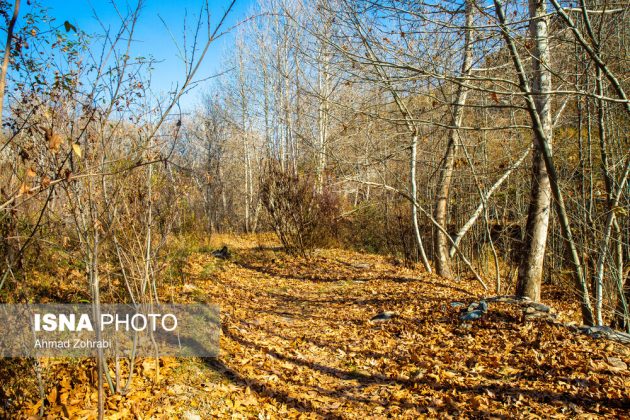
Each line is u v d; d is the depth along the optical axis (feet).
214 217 69.00
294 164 45.42
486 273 44.98
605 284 27.20
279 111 65.62
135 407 11.50
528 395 13.52
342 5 22.80
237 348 17.42
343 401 14.10
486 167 35.88
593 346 16.66
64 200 13.12
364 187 53.06
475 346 17.85
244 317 22.30
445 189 38.17
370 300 27.17
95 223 10.45
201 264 33.81
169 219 16.14
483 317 20.52
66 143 10.22
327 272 36.37
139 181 14.24
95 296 10.06
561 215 22.74
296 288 31.14
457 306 22.76
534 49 22.97
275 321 22.74
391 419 12.91
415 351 17.92
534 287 25.86
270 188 42.86
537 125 21.85
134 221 14.06
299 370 16.34
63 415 10.59
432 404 13.60
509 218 48.42
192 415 11.96
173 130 15.23
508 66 26.84
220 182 70.79
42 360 12.23
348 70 22.52
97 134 11.16
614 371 14.57
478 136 38.75
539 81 23.72
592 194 25.53
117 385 12.09
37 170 9.89
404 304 24.98
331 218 47.52
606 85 24.36
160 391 12.68
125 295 16.75
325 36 23.20
